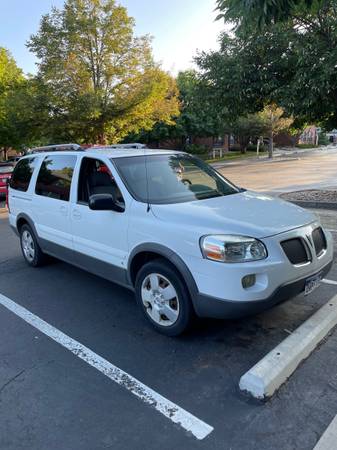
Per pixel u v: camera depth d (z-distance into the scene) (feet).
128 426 8.77
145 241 12.50
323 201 32.55
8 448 8.27
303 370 10.43
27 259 20.56
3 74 82.58
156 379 10.46
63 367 11.19
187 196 13.89
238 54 29.78
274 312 13.87
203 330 12.88
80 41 66.03
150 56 70.44
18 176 20.67
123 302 15.60
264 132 113.70
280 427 8.52
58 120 68.90
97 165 15.16
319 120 32.76
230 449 8.01
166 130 114.42
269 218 11.91
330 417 8.75
